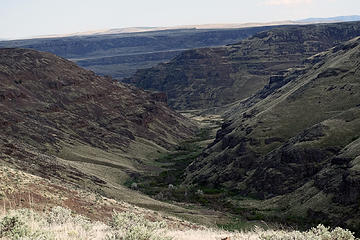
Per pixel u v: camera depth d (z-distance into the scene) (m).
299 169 93.62
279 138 117.62
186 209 79.69
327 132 99.62
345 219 63.09
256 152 116.19
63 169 87.81
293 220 71.81
